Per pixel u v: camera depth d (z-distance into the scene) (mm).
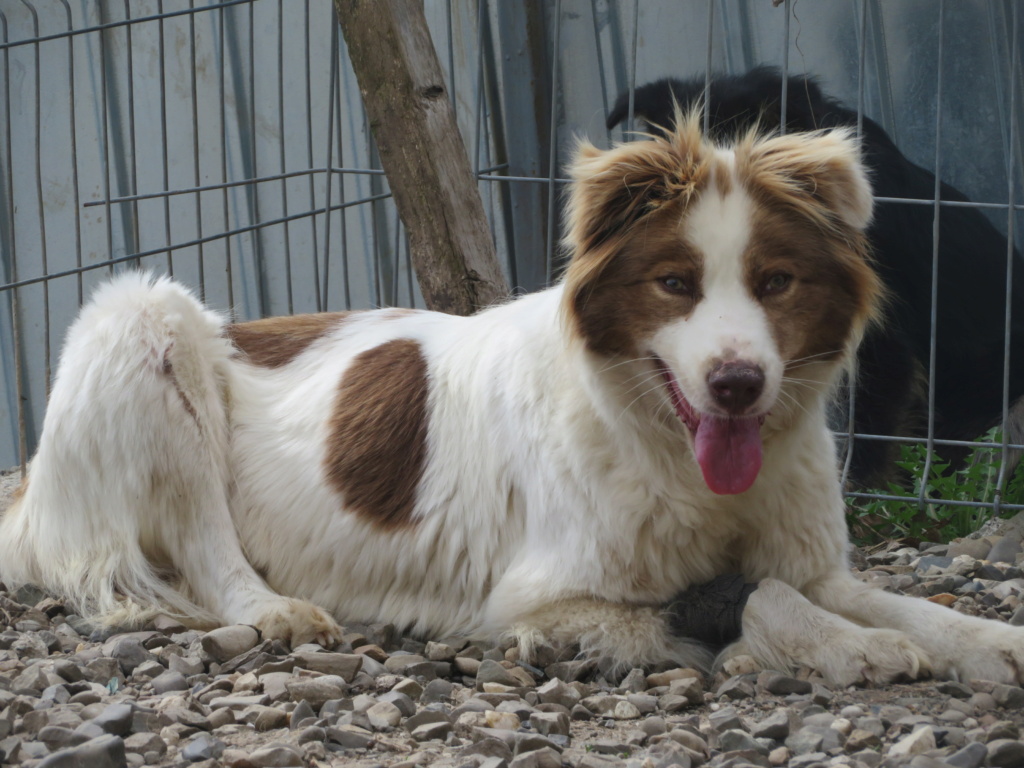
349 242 7348
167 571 3805
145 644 3375
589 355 3193
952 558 4371
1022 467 5070
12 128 7488
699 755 2486
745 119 5930
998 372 6117
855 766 2357
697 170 3012
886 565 4406
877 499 5164
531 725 2674
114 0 7207
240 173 7312
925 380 6168
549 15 6895
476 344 3746
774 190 3023
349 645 3346
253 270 7445
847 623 3041
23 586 3873
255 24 7102
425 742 2621
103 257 7547
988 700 2732
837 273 3129
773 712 2740
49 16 7305
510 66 6938
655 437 3205
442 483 3635
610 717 2838
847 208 3139
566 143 7035
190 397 3697
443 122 4996
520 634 3287
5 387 7832
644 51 6855
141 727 2613
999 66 6273
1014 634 2926
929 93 6469
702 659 3244
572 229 3209
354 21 4941
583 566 3273
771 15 6648
